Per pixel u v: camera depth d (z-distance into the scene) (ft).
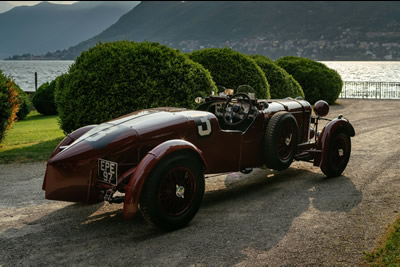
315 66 70.44
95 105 29.14
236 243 12.30
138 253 11.86
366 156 24.98
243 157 17.04
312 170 21.93
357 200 16.20
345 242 12.13
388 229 12.94
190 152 13.55
